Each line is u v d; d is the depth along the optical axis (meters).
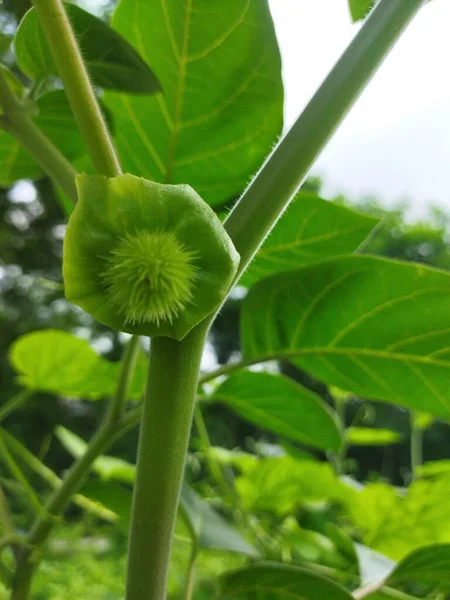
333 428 0.28
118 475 0.42
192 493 0.26
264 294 0.20
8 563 0.25
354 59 0.14
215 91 0.21
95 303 0.11
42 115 0.20
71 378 0.32
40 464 0.28
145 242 0.11
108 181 0.11
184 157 0.22
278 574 0.19
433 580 0.22
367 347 0.20
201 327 0.13
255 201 0.14
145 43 0.20
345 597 0.19
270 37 0.20
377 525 0.33
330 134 0.14
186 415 0.13
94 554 0.50
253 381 0.27
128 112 0.21
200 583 0.39
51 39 0.14
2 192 1.67
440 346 0.19
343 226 0.23
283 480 0.36
